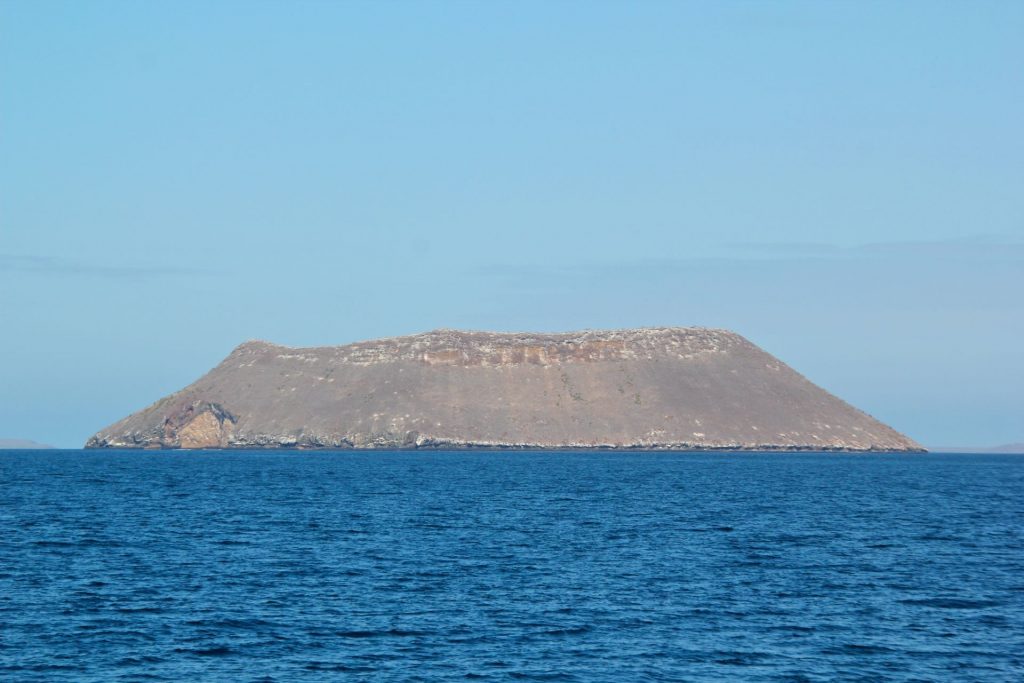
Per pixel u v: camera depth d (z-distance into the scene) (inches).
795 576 3363.7
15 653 2326.5
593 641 2470.5
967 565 3651.6
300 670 2220.7
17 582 3127.5
